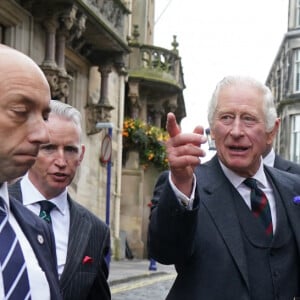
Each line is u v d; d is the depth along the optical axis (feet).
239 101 10.86
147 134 85.97
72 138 12.90
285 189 11.35
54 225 12.58
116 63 62.34
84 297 12.28
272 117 11.09
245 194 11.08
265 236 10.76
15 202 8.39
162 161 87.45
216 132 11.02
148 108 93.15
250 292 10.37
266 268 10.59
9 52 7.40
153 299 37.37
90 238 12.64
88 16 53.01
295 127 180.55
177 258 10.25
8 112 7.26
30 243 7.82
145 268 63.62
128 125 84.58
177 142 9.39
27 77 7.35
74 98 59.93
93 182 64.64
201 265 10.43
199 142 9.39
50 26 48.93
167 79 88.74
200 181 11.10
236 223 10.71
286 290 10.66
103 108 62.13
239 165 10.87
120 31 61.77
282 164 17.44
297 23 183.32
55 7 48.49
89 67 62.44
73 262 12.23
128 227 86.43
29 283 7.34
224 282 10.32
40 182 12.70
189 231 9.97
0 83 7.24
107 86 62.54
